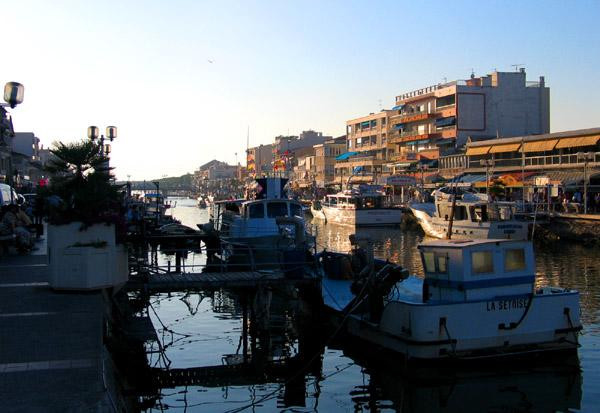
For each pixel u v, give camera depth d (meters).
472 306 15.13
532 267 15.98
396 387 14.70
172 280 18.69
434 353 14.97
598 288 26.23
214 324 21.86
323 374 15.89
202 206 131.12
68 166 14.45
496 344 15.31
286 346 18.77
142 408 13.45
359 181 92.62
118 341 15.46
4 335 10.56
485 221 41.59
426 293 17.09
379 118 95.69
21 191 55.12
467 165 67.38
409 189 74.50
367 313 17.55
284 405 13.65
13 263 18.50
